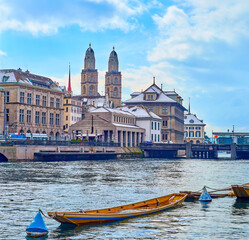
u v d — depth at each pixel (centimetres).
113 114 17775
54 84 19050
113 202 4641
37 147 11931
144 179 7144
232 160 16388
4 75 16775
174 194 4703
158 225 3606
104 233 3350
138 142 19688
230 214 4088
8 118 16425
